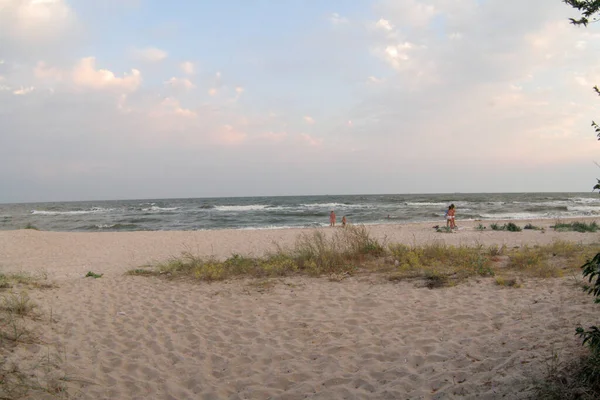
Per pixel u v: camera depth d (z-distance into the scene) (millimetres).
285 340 5266
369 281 8031
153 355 4977
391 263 9391
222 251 14883
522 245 12898
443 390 3666
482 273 7926
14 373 4172
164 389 4137
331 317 6031
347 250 10234
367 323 5676
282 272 9031
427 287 7344
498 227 19641
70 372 4445
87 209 58625
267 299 7152
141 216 40219
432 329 5258
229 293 7676
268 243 16797
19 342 5000
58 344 5207
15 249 16094
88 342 5395
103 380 4348
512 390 3473
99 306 7098
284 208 50688
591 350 3504
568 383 3350
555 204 50938
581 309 5355
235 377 4359
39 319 6066
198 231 23188
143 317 6457
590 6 2936
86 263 12844
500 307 5910
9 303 6379
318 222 31188
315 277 8578
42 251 15742
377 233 19047
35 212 51312
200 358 4863
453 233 18391
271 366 4551
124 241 18500
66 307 6973
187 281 8883
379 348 4781
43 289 8180
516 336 4676
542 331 4719
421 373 4086
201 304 7055
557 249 9969
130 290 8258
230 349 5074
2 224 32844
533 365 3822
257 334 5520
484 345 4543
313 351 4859
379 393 3762
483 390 3576
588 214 33562
